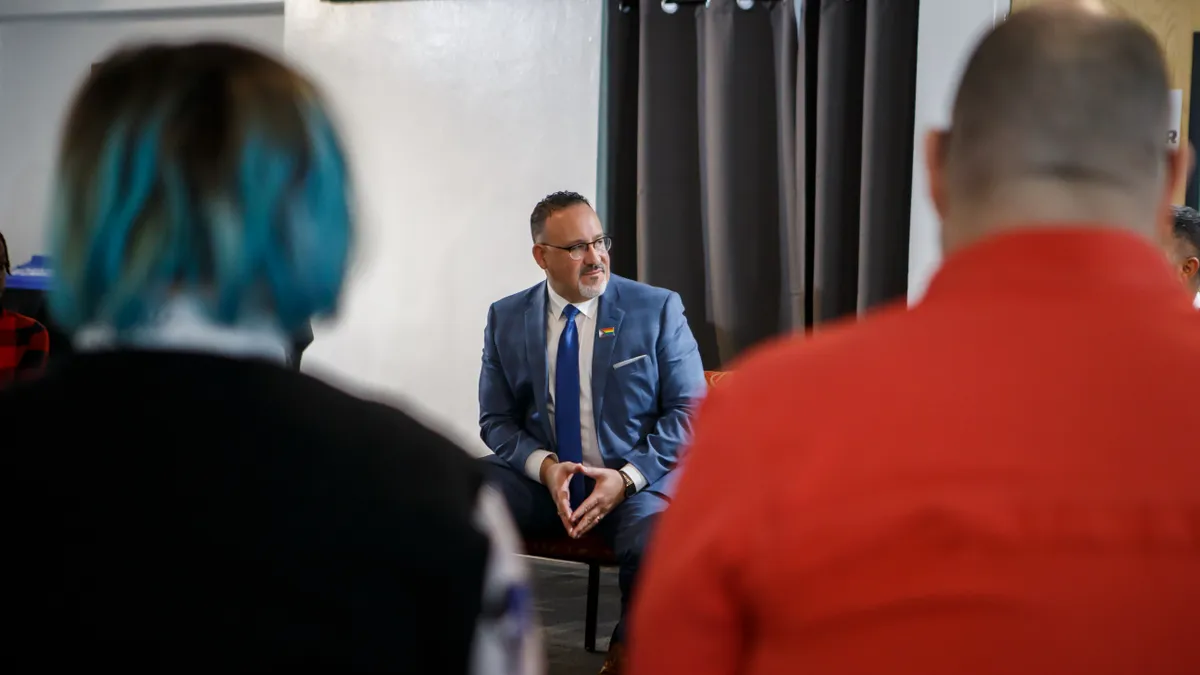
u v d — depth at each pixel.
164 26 4.78
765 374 0.66
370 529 0.58
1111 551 0.56
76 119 0.67
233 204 0.64
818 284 3.70
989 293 0.63
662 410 2.77
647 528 2.50
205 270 0.64
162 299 0.64
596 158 4.03
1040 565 0.57
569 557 2.65
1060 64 0.63
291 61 0.73
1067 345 0.60
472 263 4.18
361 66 4.27
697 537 0.64
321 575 0.57
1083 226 0.63
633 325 2.75
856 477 0.60
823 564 0.59
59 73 4.96
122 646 0.55
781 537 0.60
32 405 0.61
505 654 0.64
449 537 0.60
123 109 0.65
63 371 0.63
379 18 4.25
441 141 4.20
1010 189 0.64
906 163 3.60
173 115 0.65
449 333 4.21
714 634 0.64
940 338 0.62
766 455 0.62
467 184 4.17
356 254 0.71
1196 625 0.56
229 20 4.67
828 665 0.59
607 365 2.74
